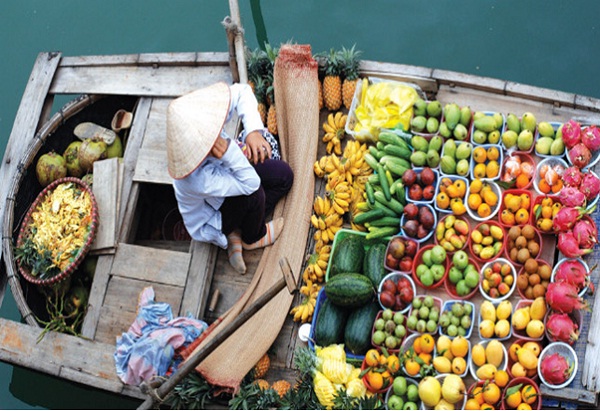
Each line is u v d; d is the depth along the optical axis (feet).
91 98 21.58
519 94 19.29
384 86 19.69
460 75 19.69
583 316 16.92
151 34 25.16
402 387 17.31
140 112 20.98
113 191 20.25
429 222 18.30
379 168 18.98
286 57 20.39
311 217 19.69
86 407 20.84
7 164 21.33
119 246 19.93
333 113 20.76
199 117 16.99
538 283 17.40
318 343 18.51
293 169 20.01
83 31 25.54
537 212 17.74
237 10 20.33
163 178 20.22
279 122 20.44
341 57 20.22
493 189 18.40
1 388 21.48
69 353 19.22
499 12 23.25
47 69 21.99
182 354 18.45
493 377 16.85
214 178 17.83
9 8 26.04
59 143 21.90
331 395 17.66
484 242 17.97
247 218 18.98
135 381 18.39
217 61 20.84
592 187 17.46
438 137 18.84
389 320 17.79
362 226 19.26
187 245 20.74
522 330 17.31
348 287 18.01
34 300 20.62
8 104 25.04
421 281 18.02
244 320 16.15
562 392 16.46
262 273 19.40
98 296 19.71
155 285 19.52
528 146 18.34
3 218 20.52
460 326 17.56
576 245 17.12
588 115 18.86
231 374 18.24
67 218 19.98
